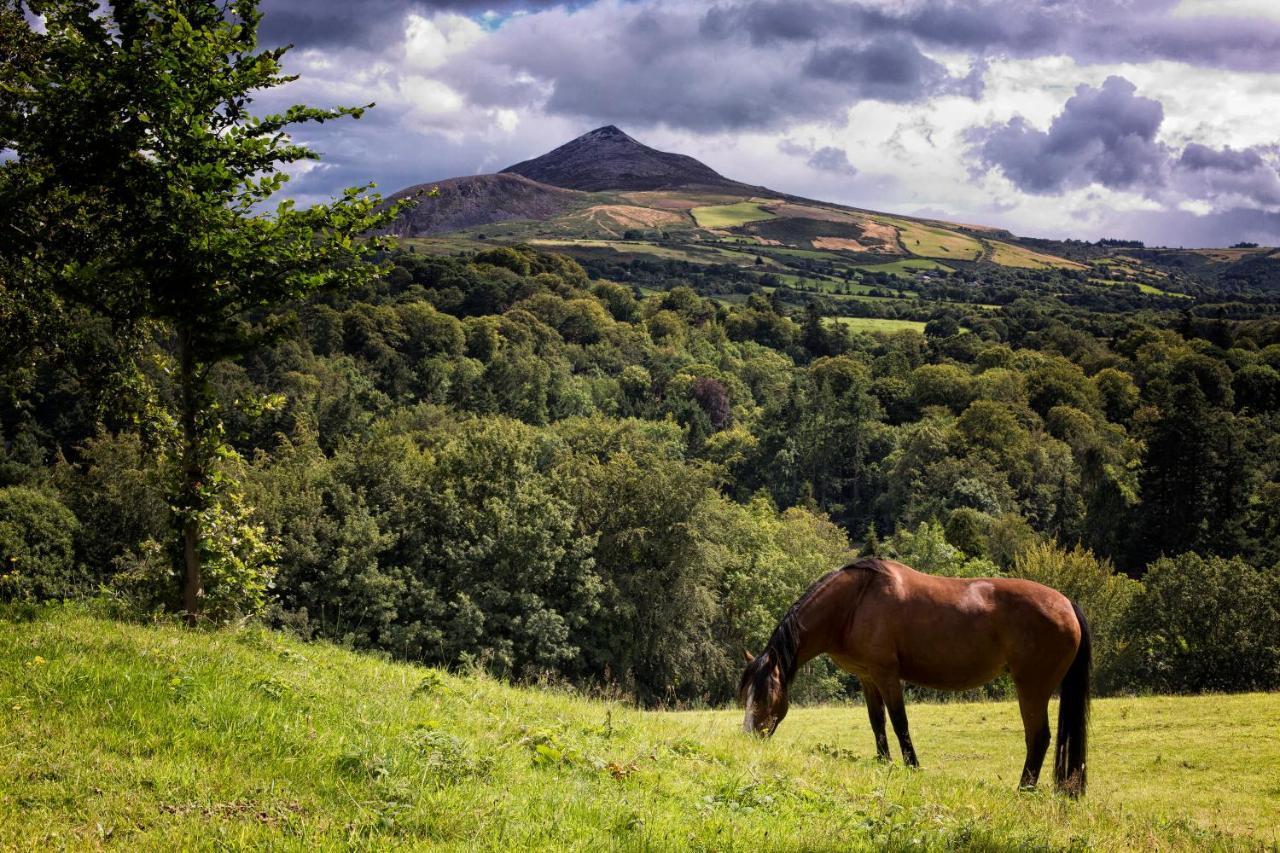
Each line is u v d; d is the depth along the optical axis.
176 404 12.10
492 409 100.06
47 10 10.81
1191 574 37.22
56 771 5.32
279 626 36.25
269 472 41.62
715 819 6.04
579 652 38.47
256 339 11.70
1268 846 7.73
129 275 10.97
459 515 39.44
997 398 110.69
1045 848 6.27
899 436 104.12
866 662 10.11
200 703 6.74
